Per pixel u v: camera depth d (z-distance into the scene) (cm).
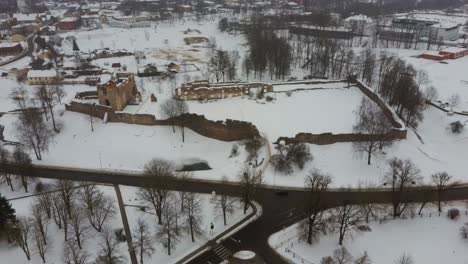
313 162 13062
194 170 13188
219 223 10575
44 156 14275
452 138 15075
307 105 17425
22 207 11088
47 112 17212
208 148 14475
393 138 14188
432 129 15788
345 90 19338
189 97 17912
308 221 10038
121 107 16762
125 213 10869
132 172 13162
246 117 16075
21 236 9094
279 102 17700
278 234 10169
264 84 18900
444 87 19725
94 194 11188
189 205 10019
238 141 14575
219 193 11800
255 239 10000
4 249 9669
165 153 14225
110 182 12519
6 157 12556
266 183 12250
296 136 13762
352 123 15538
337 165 13012
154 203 10256
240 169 12975
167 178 11362
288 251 9569
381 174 12631
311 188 11125
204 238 10069
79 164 13712
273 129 15088
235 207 11162
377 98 17162
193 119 15162
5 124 16712
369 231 10231
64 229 10069
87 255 9319
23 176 11912
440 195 11362
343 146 13762
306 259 9338
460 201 11450
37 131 14675
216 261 9350
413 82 17538
